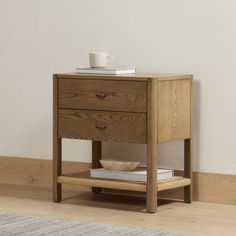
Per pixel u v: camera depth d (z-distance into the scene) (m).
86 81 3.52
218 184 3.65
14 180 4.23
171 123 3.49
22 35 4.14
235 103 3.60
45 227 3.08
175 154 3.76
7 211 3.43
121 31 3.85
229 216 3.36
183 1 3.68
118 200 3.73
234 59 3.58
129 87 3.41
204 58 3.65
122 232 3.00
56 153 3.64
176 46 3.71
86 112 3.53
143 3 3.78
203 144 3.67
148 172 3.40
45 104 4.11
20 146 4.20
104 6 3.89
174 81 3.50
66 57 4.03
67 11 4.00
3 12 4.19
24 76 4.15
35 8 4.10
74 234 2.95
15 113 4.20
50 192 3.95
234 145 3.61
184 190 3.66
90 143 3.98
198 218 3.31
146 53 3.79
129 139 3.43
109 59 3.88
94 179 3.57
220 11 3.60
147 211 3.43
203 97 3.66
